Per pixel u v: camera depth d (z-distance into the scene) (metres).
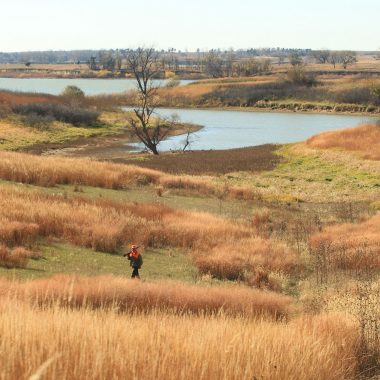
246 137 95.50
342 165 61.84
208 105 154.62
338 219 36.09
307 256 24.42
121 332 6.05
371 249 23.64
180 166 61.53
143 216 30.05
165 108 148.75
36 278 16.77
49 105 96.69
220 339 6.47
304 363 6.28
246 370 5.39
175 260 23.11
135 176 45.22
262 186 51.12
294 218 35.69
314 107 144.75
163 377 4.99
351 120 122.88
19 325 5.41
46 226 23.59
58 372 4.42
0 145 72.62
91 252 22.25
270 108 149.12
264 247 24.66
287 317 12.77
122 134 92.25
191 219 30.31
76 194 35.22
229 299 13.49
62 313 6.73
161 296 13.20
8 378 4.18
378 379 7.53
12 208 25.03
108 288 13.16
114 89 194.25
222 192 44.03
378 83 147.62
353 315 10.05
